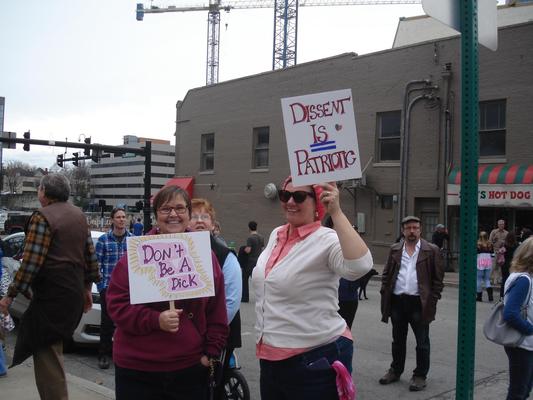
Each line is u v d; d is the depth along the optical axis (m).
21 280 4.00
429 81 18.34
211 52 86.50
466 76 2.59
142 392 2.87
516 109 16.69
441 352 7.55
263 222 24.11
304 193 2.89
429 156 18.50
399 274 6.05
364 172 20.19
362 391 5.86
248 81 24.97
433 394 5.75
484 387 5.96
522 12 23.78
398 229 19.20
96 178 123.69
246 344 8.03
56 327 4.12
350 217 20.91
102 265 6.73
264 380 2.96
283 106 2.88
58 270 4.14
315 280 2.81
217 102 26.56
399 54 19.38
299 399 2.79
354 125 2.79
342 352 2.89
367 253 2.65
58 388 4.17
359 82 20.64
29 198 94.06
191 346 2.89
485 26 2.70
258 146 24.80
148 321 2.77
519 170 16.25
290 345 2.80
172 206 3.12
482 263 12.62
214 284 3.07
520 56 16.61
